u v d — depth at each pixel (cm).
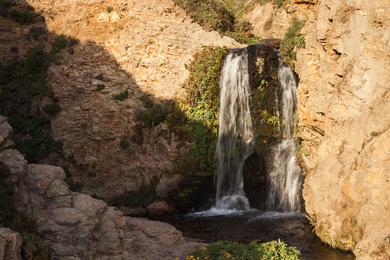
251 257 1348
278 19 3625
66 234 1284
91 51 2844
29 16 2977
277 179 2372
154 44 2738
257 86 2503
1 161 1301
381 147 1544
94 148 2664
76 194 1409
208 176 2478
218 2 3584
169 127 2514
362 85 1728
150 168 2506
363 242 1439
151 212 2412
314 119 1997
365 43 1747
